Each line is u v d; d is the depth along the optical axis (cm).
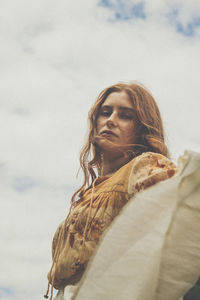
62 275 209
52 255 239
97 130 259
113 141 243
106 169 247
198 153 140
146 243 142
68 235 213
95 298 139
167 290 132
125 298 137
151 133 247
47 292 220
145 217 145
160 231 142
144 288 136
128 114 248
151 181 194
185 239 135
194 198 136
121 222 146
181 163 146
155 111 256
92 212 208
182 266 133
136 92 254
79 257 202
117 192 206
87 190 246
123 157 243
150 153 209
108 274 141
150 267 138
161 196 146
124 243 143
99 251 144
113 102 251
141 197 148
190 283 133
